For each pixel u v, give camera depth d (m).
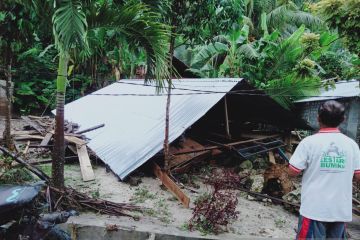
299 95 8.75
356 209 5.70
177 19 5.75
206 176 6.62
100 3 4.56
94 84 14.18
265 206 5.58
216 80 7.84
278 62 11.25
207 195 5.13
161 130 6.75
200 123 8.20
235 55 11.75
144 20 4.53
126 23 4.54
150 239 4.03
